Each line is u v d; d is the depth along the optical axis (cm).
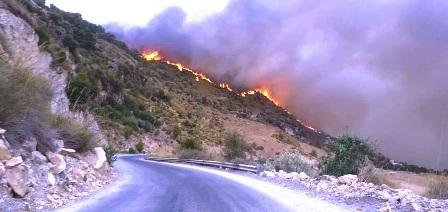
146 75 17775
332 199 1338
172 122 12269
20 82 1120
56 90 1476
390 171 2062
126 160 4128
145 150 8812
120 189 1401
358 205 1193
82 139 1614
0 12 2969
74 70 7812
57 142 1405
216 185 1702
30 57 1262
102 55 12569
